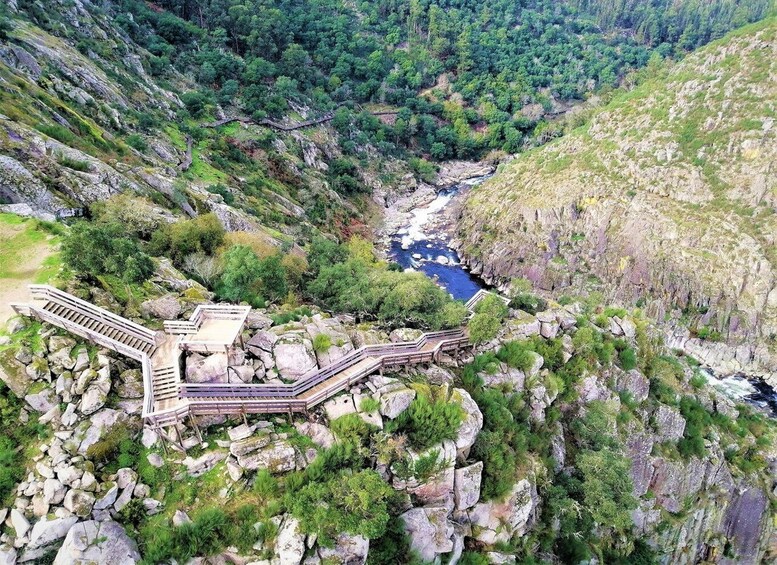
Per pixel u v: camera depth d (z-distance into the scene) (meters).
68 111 87.88
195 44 170.75
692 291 112.81
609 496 48.88
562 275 125.62
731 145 120.38
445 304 59.78
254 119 152.25
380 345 45.72
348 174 161.75
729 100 124.62
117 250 44.09
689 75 136.38
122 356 37.56
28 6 118.81
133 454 33.59
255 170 132.50
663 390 68.50
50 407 33.81
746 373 104.06
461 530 39.75
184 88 150.12
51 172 66.69
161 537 30.59
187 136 124.44
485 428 45.34
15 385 33.78
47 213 56.31
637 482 60.53
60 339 36.34
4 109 71.88
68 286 41.19
